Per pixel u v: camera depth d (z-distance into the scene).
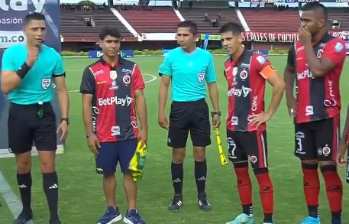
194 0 47.41
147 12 47.12
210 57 4.94
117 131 4.38
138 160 4.38
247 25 46.66
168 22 45.66
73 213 4.84
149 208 5.02
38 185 5.76
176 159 4.99
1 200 5.27
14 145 4.30
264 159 4.24
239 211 4.92
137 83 4.44
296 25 47.12
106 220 4.54
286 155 7.27
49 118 4.28
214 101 5.02
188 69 4.81
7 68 4.10
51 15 6.80
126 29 43.44
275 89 4.08
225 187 5.75
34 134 4.28
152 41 42.66
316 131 4.16
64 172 6.33
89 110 4.36
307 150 4.27
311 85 4.07
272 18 48.44
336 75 4.06
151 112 11.16
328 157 4.12
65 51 39.84
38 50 4.05
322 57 3.92
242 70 4.19
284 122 9.98
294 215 4.78
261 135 4.21
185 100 4.86
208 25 45.59
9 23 6.61
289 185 5.79
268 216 4.34
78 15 44.62
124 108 4.38
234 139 4.34
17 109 4.20
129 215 4.51
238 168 4.46
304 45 3.97
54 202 4.34
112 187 4.55
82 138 8.46
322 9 3.94
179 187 5.02
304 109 4.14
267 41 43.34
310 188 4.38
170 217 4.75
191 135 4.98
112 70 4.33
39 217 4.73
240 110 4.24
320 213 4.88
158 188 5.71
